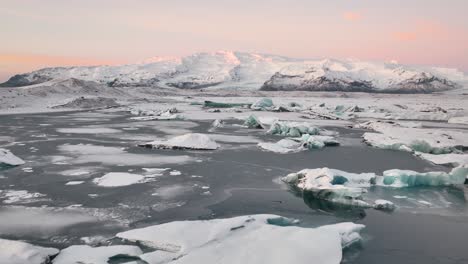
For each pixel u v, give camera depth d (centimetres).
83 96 8362
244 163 2548
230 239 1233
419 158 2827
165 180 2078
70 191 1847
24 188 1891
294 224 1462
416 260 1190
